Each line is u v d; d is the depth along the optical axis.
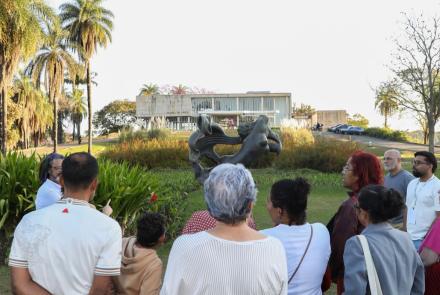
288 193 2.64
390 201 2.69
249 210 2.18
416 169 4.38
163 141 24.48
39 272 2.30
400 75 26.86
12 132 45.12
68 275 2.31
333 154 19.22
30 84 46.22
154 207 7.78
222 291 2.02
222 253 2.06
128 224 7.39
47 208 2.42
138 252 3.38
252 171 19.72
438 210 4.18
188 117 63.31
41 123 51.88
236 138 7.73
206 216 2.93
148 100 63.47
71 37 37.62
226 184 2.12
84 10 37.41
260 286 2.04
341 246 3.12
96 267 2.37
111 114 83.38
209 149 7.83
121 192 6.98
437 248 3.19
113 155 22.89
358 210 2.79
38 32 24.31
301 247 2.59
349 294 2.49
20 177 7.01
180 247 2.10
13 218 6.80
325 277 3.19
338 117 76.38
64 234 2.33
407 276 2.61
